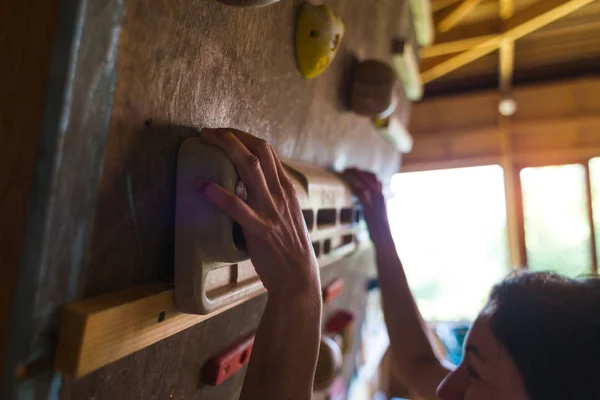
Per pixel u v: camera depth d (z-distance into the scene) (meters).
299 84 0.58
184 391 0.41
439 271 3.38
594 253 2.71
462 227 3.29
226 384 0.49
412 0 1.27
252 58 0.45
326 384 0.63
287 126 0.57
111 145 0.28
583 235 2.76
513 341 0.39
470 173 3.12
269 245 0.30
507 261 3.01
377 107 0.77
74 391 0.28
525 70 2.89
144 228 0.32
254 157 0.31
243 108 0.45
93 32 0.25
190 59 0.35
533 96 2.89
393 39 1.10
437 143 3.16
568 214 2.81
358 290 1.12
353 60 0.80
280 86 0.53
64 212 0.25
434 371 0.73
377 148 1.11
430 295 3.36
